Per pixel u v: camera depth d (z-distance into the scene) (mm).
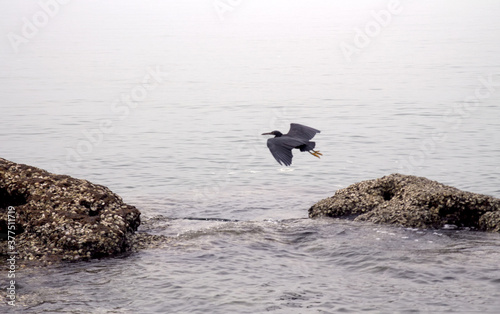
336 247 16609
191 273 14609
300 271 14898
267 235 17844
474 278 14039
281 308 12539
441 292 13289
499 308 12391
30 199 16875
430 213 18641
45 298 13000
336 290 13570
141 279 14164
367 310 12414
